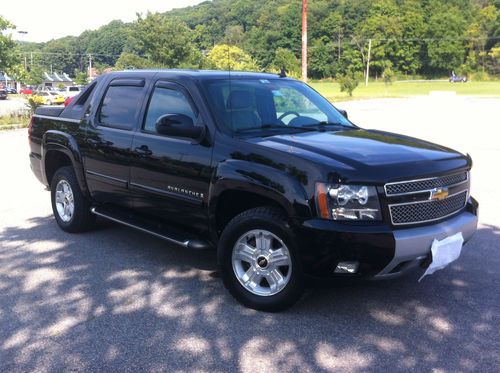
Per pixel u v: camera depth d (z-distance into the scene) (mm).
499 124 20391
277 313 4293
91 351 3738
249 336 3934
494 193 8422
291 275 4070
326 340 3871
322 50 122062
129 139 5336
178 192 4844
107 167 5633
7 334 3988
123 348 3773
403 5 126000
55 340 3893
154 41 31891
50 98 44219
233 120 4727
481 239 6168
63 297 4641
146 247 5973
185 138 4816
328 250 3828
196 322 4160
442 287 4812
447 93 58438
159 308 4410
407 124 20406
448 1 130250
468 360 3592
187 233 4965
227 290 4699
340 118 5602
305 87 5848
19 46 23344
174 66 31938
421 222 4031
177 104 5031
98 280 5020
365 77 120438
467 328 4043
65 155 6461
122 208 5684
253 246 4352
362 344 3812
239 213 4711
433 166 4141
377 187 3850
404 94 61656
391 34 122125
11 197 8445
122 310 4379
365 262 3816
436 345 3793
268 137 4566
